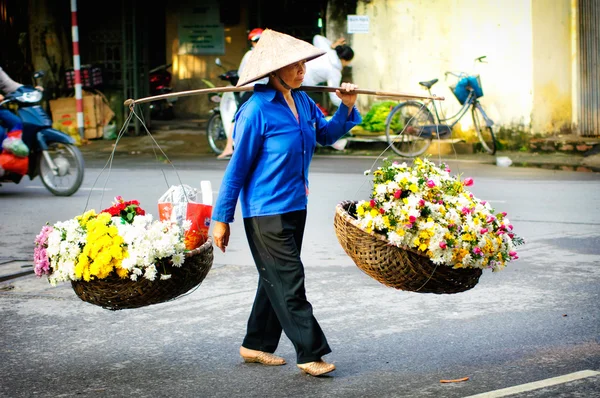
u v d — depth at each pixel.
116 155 17.47
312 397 4.64
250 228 4.91
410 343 5.59
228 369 5.15
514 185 12.65
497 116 16.80
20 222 10.13
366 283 7.20
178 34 22.70
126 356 5.43
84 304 6.68
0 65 20.20
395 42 17.53
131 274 4.67
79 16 20.31
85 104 19.56
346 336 5.76
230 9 22.19
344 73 17.88
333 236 9.13
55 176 12.23
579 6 16.47
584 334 5.72
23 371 5.16
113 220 4.82
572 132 16.86
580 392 4.62
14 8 20.48
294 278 4.83
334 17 17.94
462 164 15.41
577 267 7.61
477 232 4.82
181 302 6.68
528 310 6.31
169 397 4.69
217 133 17.36
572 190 12.12
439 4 17.09
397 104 17.09
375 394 4.66
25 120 11.85
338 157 16.50
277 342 5.23
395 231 4.70
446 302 6.57
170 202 5.41
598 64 16.44
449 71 17.17
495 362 5.18
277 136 4.82
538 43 16.31
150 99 5.12
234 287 7.12
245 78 4.84
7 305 6.68
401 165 5.24
